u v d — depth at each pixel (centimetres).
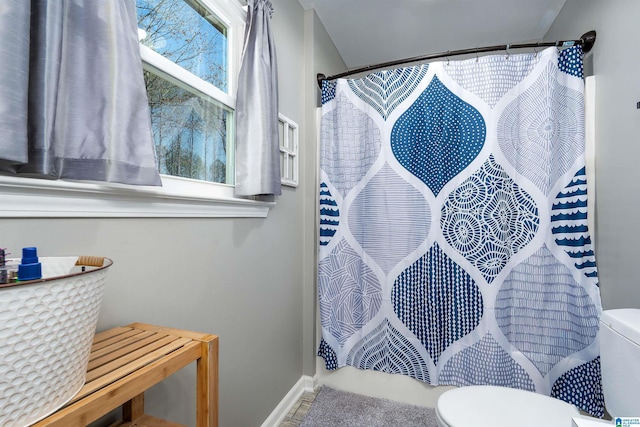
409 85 164
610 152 129
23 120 46
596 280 136
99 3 62
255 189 118
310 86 190
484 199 150
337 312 178
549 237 142
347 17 206
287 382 166
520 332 147
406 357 164
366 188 173
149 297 85
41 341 38
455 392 108
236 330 122
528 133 145
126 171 65
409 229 164
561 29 194
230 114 126
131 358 57
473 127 152
